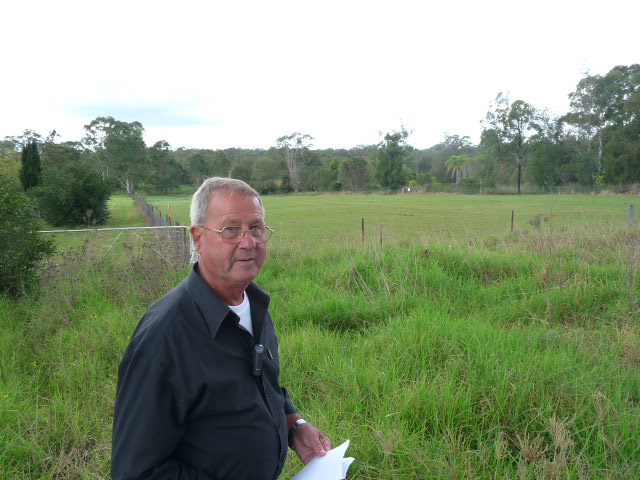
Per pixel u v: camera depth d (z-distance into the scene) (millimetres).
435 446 3324
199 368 1685
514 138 73125
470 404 3717
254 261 1883
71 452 3434
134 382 1648
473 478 3041
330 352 5027
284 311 6664
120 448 1635
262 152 164375
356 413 3781
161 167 103312
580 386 3945
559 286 6961
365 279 7797
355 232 21781
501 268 8039
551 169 70500
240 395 1761
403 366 4562
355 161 93750
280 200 67875
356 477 3123
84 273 8141
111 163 87562
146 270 7703
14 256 7445
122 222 33969
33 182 34688
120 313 6312
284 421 2023
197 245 1916
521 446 3203
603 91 66125
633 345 5031
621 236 10289
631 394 4004
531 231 12242
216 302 1750
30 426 3639
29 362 5176
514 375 4125
